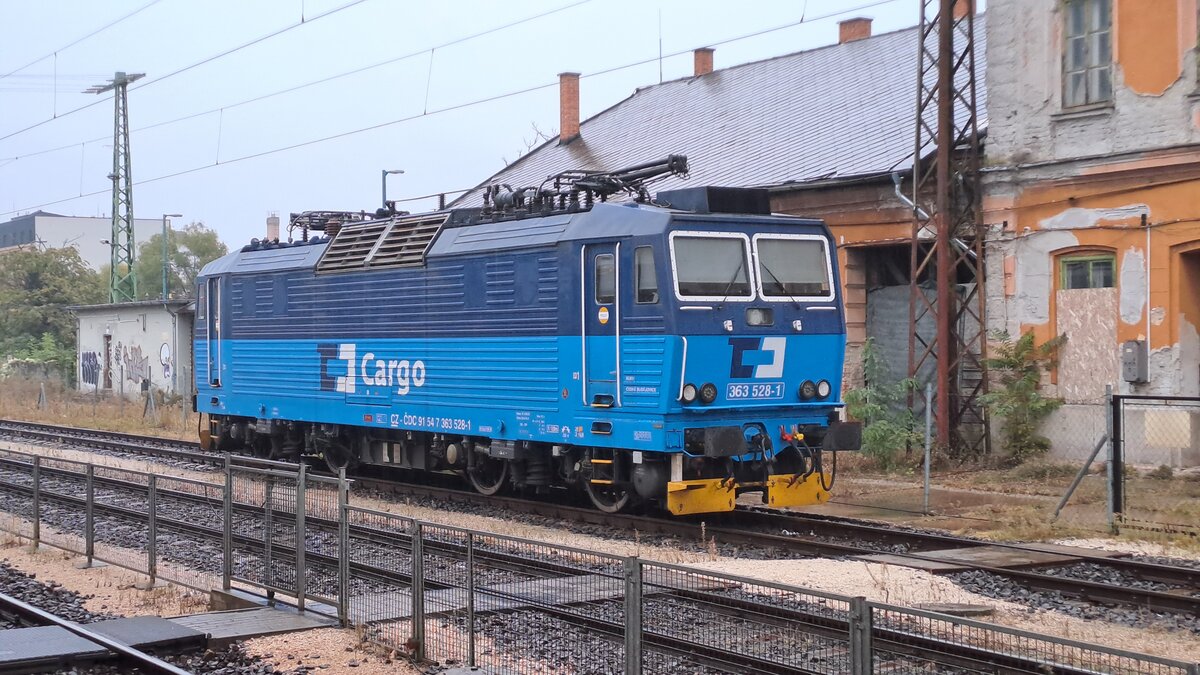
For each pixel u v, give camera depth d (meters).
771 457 15.33
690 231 14.80
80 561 14.30
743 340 15.02
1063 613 10.62
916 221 21.44
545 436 16.28
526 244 16.53
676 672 7.86
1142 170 19.34
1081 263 20.44
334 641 9.94
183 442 28.31
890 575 12.00
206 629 10.26
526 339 16.55
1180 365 19.03
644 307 14.77
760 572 12.23
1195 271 19.27
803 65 32.09
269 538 11.28
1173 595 10.62
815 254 15.98
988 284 21.56
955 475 20.05
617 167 31.39
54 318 58.81
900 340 23.98
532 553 10.02
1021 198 21.03
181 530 14.36
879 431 20.92
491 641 9.12
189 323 41.81
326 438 21.55
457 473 20.45
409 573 9.88
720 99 33.03
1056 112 20.48
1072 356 20.44
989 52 21.48
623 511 16.48
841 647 7.12
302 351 21.48
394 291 19.11
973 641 8.81
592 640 8.56
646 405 14.73
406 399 18.94
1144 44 19.33
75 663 9.13
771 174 25.42
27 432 31.92
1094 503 16.86
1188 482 17.91
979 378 21.77
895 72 28.14
